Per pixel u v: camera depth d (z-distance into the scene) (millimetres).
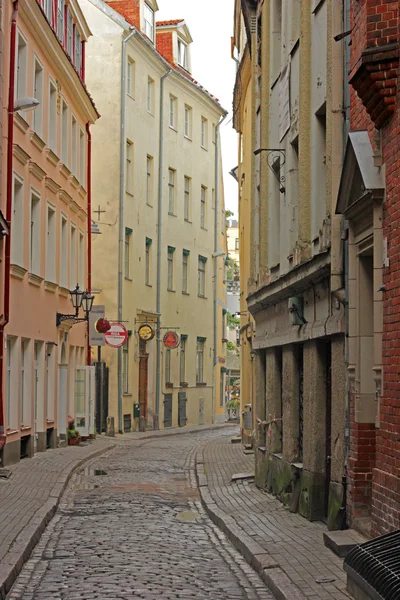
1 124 22094
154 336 45812
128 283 42750
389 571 8242
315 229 15102
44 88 27906
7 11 22594
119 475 22953
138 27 45438
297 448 16500
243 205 34250
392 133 10367
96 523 15156
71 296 29984
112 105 42094
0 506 15836
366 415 12086
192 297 52375
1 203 22047
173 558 12039
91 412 34531
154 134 46906
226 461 26109
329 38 13672
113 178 41781
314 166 15211
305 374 15234
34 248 27328
